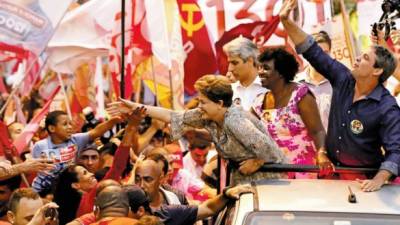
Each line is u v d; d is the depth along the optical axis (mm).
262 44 13820
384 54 8914
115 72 13703
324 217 7820
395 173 8633
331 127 9203
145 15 13664
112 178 10672
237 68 10852
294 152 10125
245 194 8320
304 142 10133
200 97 9281
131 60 13648
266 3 14148
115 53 13719
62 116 11594
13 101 14766
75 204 10555
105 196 8938
